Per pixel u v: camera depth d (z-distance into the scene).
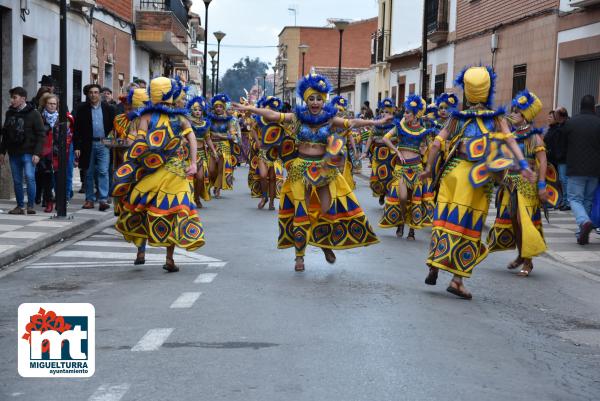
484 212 7.93
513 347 6.26
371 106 44.41
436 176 8.16
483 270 9.98
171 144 8.72
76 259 9.88
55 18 21.47
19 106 13.23
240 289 8.03
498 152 7.69
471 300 8.00
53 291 7.95
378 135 15.95
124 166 8.74
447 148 8.25
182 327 6.46
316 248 10.98
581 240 12.00
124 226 9.01
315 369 5.43
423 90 21.53
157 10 33.88
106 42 27.97
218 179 18.42
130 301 7.43
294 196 9.06
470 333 6.60
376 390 5.04
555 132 16.47
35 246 10.41
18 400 4.82
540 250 9.52
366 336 6.32
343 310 7.19
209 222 13.77
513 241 9.97
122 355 5.70
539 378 5.49
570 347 6.40
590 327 7.16
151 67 38.19
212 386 5.04
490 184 7.91
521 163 7.71
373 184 16.55
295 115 8.97
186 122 8.82
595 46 17.88
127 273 8.94
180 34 39.78
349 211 9.15
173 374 5.27
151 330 6.36
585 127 12.20
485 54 25.00
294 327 6.52
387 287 8.34
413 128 12.44
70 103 23.16
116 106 15.67
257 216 14.83
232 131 18.41
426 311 7.31
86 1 22.97
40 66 20.39
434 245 7.99
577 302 8.26
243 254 10.34
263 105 10.12
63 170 12.94
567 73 19.59
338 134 8.96
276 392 4.95
